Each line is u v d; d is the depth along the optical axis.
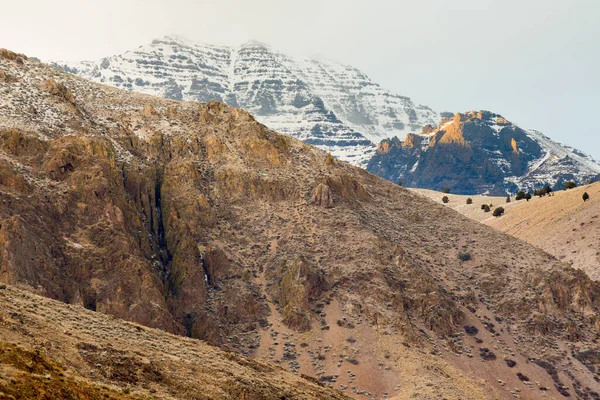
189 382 98.88
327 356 167.88
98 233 173.00
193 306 176.12
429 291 191.62
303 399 112.31
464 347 180.38
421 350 172.25
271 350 168.88
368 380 161.38
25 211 165.50
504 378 173.62
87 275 164.38
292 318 176.12
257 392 105.00
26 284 149.12
